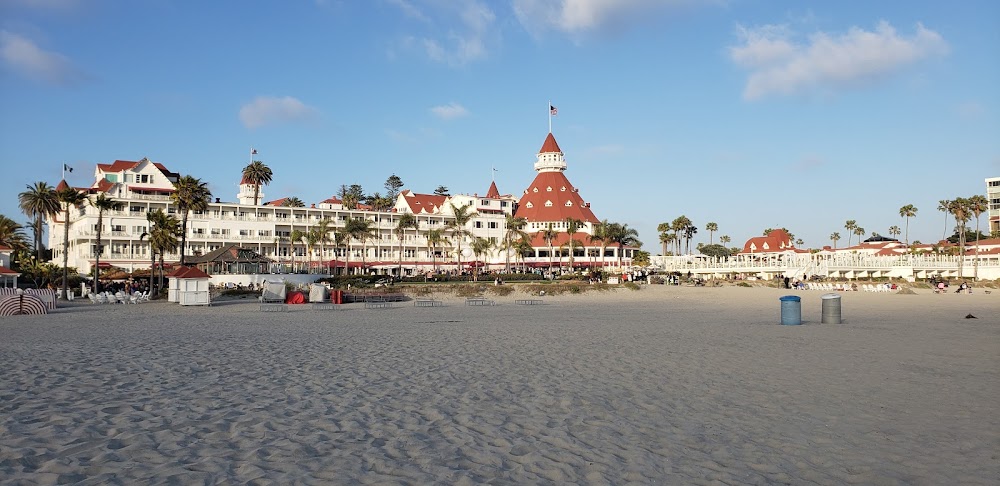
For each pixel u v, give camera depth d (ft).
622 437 36.68
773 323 117.39
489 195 549.13
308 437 35.73
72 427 36.76
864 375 57.36
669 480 29.43
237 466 30.35
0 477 27.86
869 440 36.17
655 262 424.05
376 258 412.57
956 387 51.47
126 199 327.26
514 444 35.01
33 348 73.97
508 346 80.43
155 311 157.58
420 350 76.13
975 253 377.91
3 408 41.14
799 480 29.63
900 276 360.69
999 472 30.63
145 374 56.08
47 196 272.92
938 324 111.34
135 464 30.35
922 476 30.22
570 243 417.08
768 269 367.86
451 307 185.16
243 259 258.98
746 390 50.57
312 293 205.57
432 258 432.66
